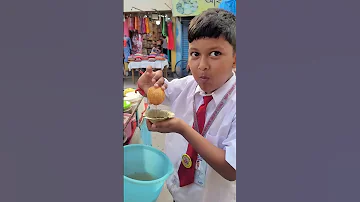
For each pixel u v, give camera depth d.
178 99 1.13
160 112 0.95
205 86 0.98
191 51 0.95
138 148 1.21
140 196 1.00
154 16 3.45
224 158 0.87
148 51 3.55
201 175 1.02
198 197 1.04
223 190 1.02
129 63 3.22
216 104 0.99
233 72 0.99
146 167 1.21
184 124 0.90
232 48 0.90
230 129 0.95
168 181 1.14
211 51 0.90
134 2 3.38
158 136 1.83
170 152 1.16
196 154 1.03
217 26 0.86
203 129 1.01
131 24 3.50
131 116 1.63
